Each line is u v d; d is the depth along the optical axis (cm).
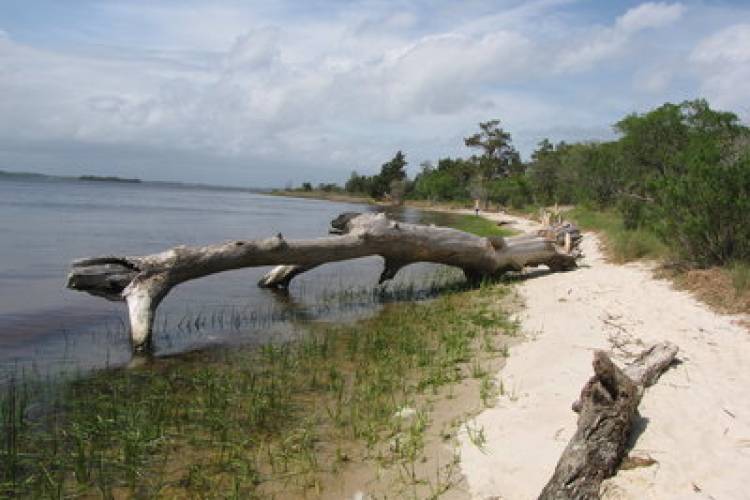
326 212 6406
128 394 729
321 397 728
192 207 6681
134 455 559
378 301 1373
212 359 893
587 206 3412
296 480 529
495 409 661
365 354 910
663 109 2517
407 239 1373
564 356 825
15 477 527
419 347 931
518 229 3356
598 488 475
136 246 2428
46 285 1509
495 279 1585
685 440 553
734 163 1289
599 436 510
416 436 598
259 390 739
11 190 9438
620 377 568
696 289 1145
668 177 1386
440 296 1436
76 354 919
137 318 958
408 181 9788
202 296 1402
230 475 537
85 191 11338
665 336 895
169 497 502
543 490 475
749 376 713
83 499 498
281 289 1514
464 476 523
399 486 515
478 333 1009
